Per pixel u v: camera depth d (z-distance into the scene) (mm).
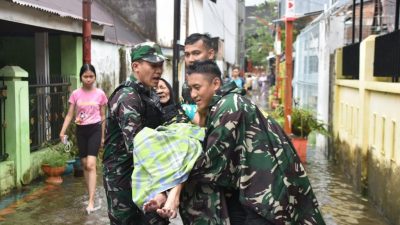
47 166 7844
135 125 3746
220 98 3277
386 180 6355
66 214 6352
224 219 3180
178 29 9109
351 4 10258
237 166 3178
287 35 10719
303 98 17156
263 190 3105
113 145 3945
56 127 9062
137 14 18625
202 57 4078
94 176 6613
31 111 8258
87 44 9008
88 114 6730
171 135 3184
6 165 7254
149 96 4000
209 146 3092
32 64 10938
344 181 8625
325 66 11586
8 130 7438
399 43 6109
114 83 12930
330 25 11398
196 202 3211
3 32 9891
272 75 38125
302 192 3291
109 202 4023
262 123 3197
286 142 3242
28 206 6672
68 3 9859
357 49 8547
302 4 18516
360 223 6234
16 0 6816
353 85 8422
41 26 7711
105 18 13938
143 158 3166
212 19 33406
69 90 9625
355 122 8328
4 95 7328
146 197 3096
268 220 3107
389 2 9211
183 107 4059
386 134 6449
